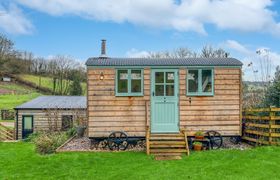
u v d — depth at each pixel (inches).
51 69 2709.2
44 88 2472.9
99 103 533.3
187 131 530.3
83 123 898.1
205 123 532.1
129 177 350.0
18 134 1007.6
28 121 1011.3
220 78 534.9
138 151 495.5
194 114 532.7
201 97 533.6
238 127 532.7
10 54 2650.1
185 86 533.3
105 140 533.0
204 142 506.9
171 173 358.6
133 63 534.3
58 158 457.4
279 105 529.0
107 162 425.1
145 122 530.6
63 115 983.0
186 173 355.9
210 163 396.2
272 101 545.0
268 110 468.8
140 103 533.6
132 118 533.0
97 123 531.8
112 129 531.8
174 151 471.5
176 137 515.2
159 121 532.7
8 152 548.7
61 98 1150.3
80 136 701.9
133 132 531.8
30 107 1008.9
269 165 369.4
